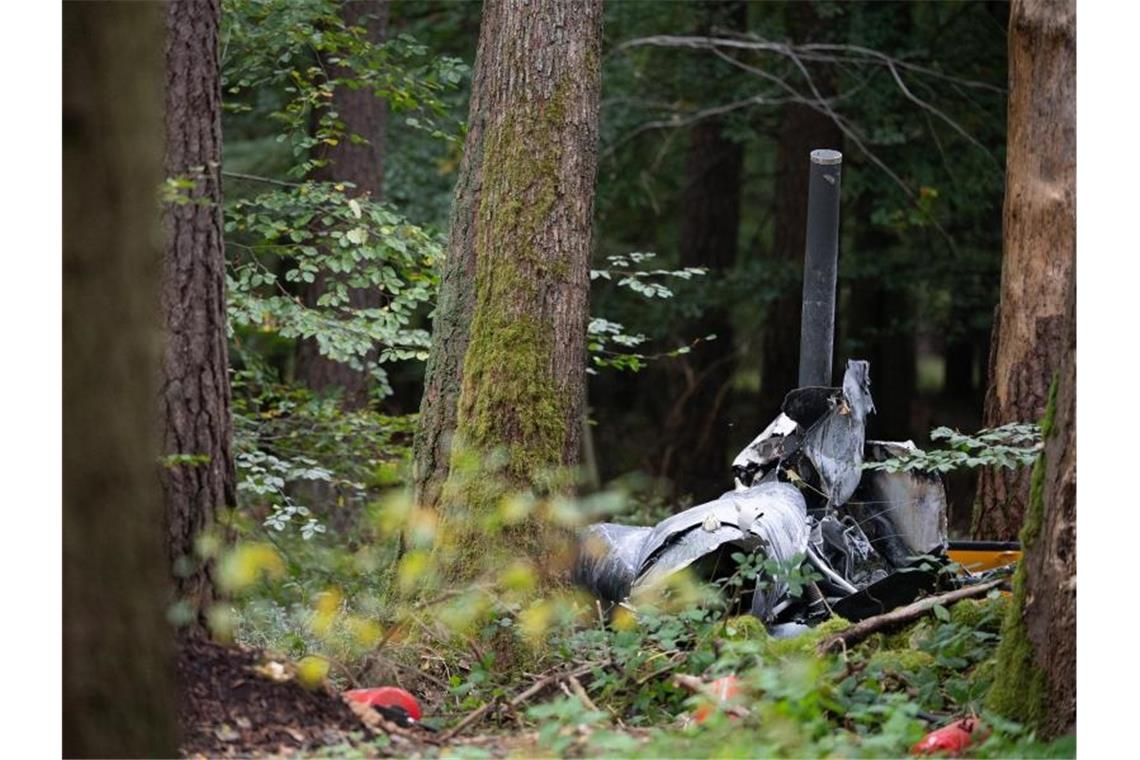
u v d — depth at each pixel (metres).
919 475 11.05
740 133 25.91
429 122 15.02
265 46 14.41
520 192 11.05
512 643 10.11
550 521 10.63
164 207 8.45
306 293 17.44
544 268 11.00
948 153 25.00
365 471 14.58
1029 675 8.15
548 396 10.90
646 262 28.84
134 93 6.69
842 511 11.12
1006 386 13.99
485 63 11.73
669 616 9.51
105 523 6.61
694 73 26.08
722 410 28.64
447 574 10.59
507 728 9.09
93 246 6.61
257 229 13.55
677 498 25.91
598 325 14.30
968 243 26.36
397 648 10.12
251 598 10.52
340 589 11.25
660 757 7.43
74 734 6.60
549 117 11.08
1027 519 8.28
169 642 6.84
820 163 11.35
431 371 11.83
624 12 25.61
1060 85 13.69
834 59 23.77
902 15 25.42
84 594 6.60
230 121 24.69
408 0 25.05
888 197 25.42
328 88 14.25
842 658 8.74
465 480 10.77
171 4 8.59
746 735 7.63
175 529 8.35
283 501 13.58
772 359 26.64
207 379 8.59
